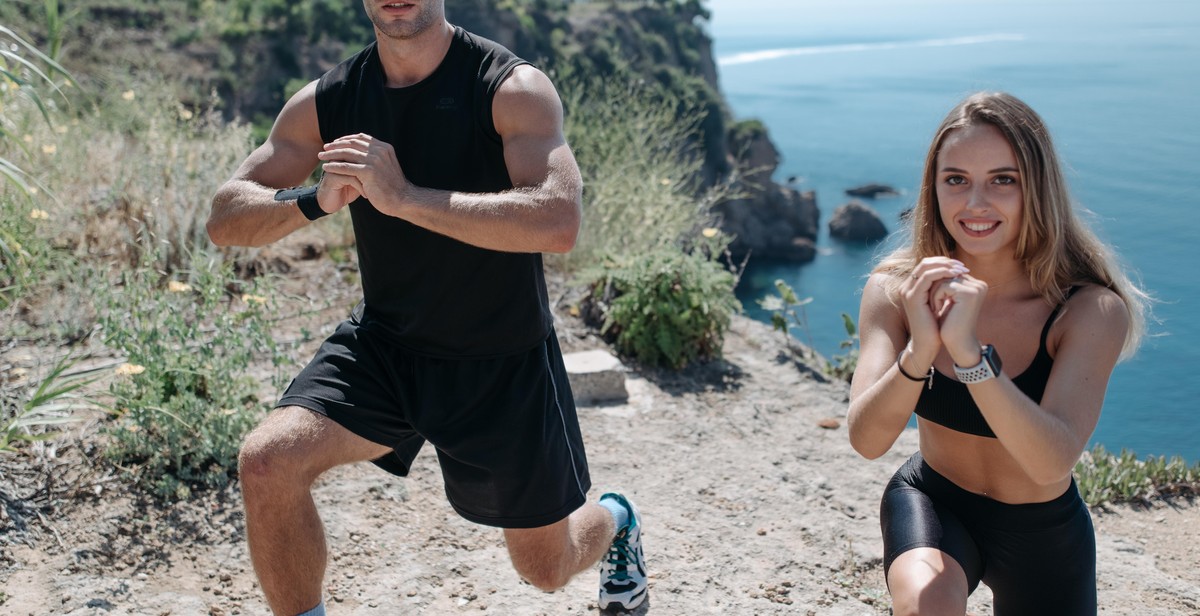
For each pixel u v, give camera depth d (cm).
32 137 614
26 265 481
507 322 262
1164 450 801
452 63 257
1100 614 342
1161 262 1043
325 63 4325
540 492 269
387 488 394
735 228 4691
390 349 266
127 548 337
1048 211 228
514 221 237
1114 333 224
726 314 558
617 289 584
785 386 536
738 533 384
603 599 324
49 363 443
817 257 4731
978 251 235
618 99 798
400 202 238
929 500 247
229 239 263
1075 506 239
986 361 207
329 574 339
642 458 445
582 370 501
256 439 241
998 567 246
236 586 328
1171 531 422
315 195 246
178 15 4031
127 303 427
